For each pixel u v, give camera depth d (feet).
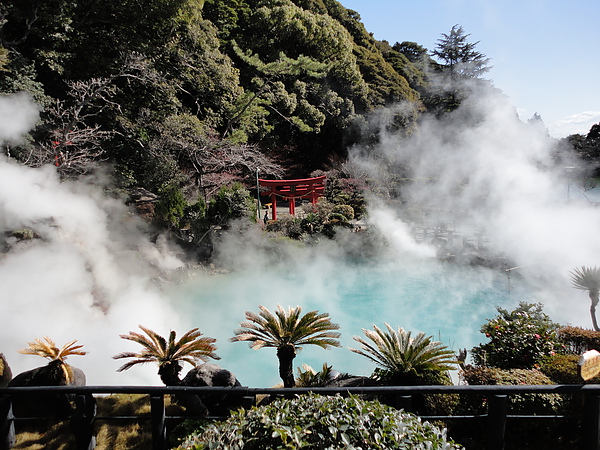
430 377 15.58
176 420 14.23
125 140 64.23
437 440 7.39
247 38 92.89
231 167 74.95
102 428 12.85
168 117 64.39
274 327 17.92
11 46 49.19
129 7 60.44
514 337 17.30
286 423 7.48
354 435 7.27
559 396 12.33
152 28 65.98
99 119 62.08
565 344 18.33
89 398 10.32
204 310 40.91
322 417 7.52
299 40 92.94
